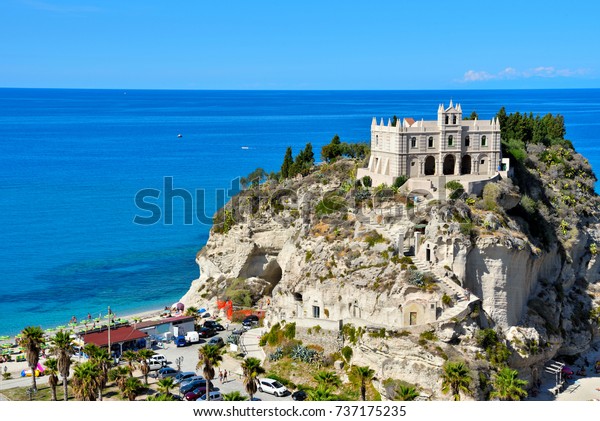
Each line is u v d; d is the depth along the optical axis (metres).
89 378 99.06
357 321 124.19
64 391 109.75
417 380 114.06
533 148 187.88
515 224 139.12
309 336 128.50
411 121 152.62
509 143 179.50
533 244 139.88
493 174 154.00
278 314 141.25
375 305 123.69
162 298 180.75
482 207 137.88
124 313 168.50
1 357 134.25
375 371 117.94
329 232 140.50
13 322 162.75
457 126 150.38
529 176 169.12
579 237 163.12
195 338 142.00
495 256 128.50
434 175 150.50
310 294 135.12
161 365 126.69
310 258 139.75
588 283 164.00
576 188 181.25
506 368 114.12
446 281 122.88
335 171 174.12
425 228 130.50
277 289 148.50
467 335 117.50
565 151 191.50
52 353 130.50
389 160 151.62
